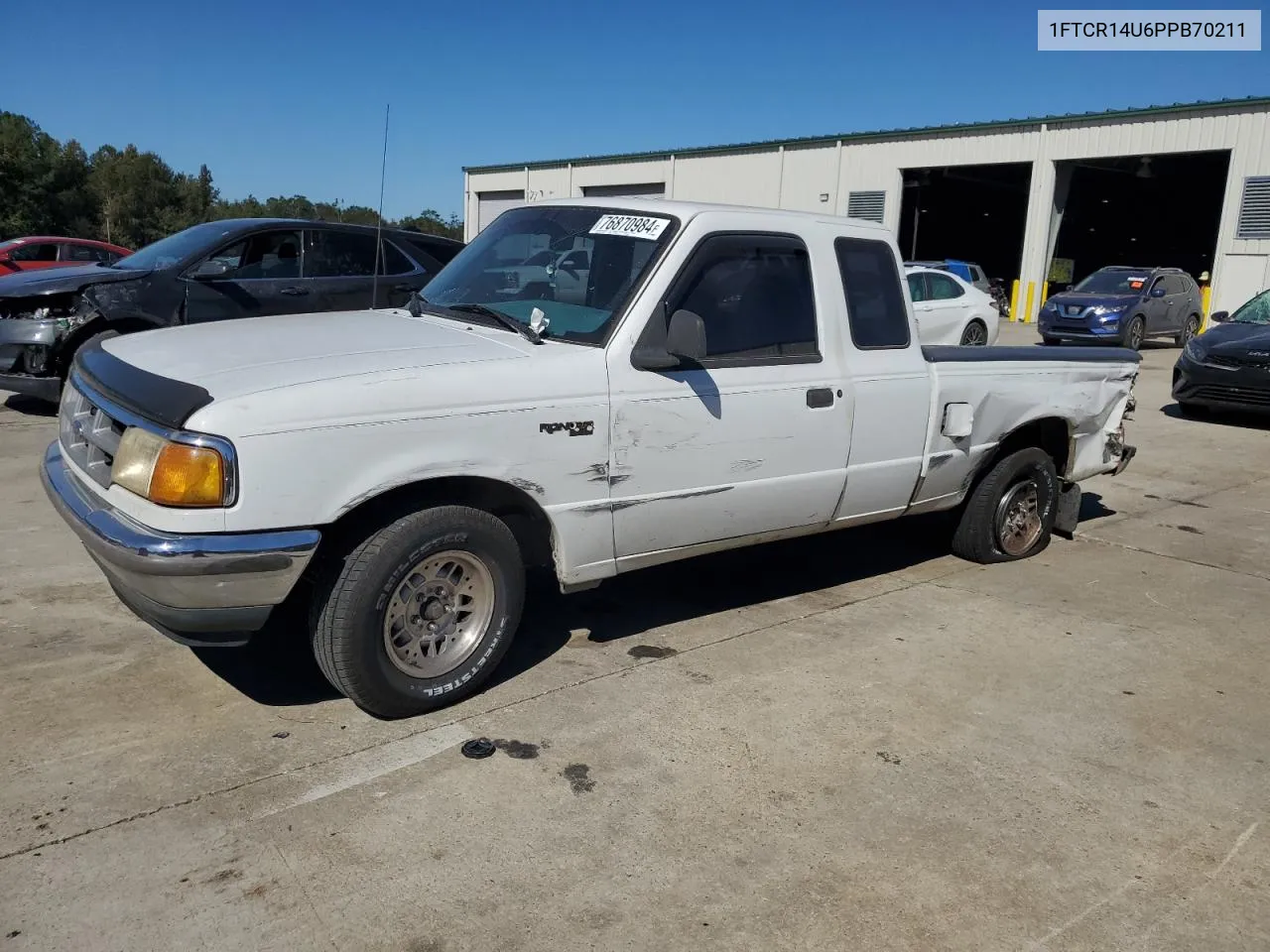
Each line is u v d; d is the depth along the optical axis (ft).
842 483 15.92
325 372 11.31
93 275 28.40
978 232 153.79
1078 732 12.85
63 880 9.04
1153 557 20.81
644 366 13.17
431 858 9.65
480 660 12.69
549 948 8.54
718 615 16.39
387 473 11.27
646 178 122.83
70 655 13.60
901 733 12.60
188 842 9.68
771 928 8.93
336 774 10.99
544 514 12.76
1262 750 12.60
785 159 111.14
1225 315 41.78
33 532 18.93
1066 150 92.48
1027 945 8.87
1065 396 19.66
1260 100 80.48
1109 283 70.44
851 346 15.81
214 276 28.81
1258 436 35.96
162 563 10.27
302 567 10.87
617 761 11.59
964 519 19.53
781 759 11.82
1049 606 17.54
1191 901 9.56
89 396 12.11
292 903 8.91
